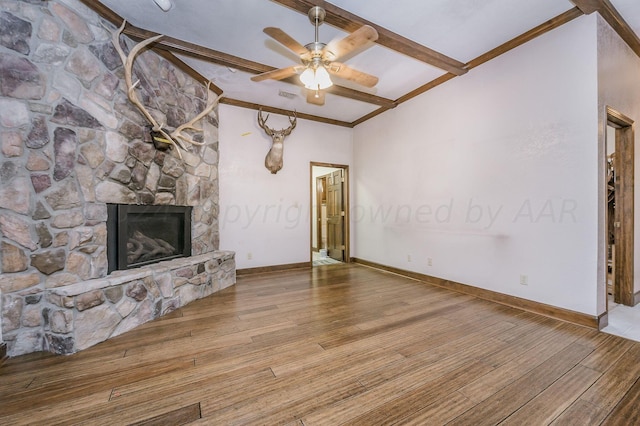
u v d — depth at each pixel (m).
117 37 2.59
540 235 2.91
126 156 2.78
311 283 4.23
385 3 2.52
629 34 2.85
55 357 2.09
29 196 2.15
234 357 2.08
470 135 3.58
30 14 2.15
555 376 1.84
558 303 2.79
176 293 3.11
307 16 2.64
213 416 1.49
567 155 2.71
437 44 3.14
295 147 5.34
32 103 2.16
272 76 2.78
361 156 5.71
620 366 1.95
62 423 1.45
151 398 1.63
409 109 4.51
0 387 1.73
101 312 2.33
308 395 1.66
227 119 4.67
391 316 2.89
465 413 1.51
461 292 3.72
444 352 2.15
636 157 3.16
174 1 2.50
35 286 2.18
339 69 2.66
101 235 2.56
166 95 3.34
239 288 3.95
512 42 3.06
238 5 2.56
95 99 2.51
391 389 1.71
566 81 2.70
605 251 2.62
